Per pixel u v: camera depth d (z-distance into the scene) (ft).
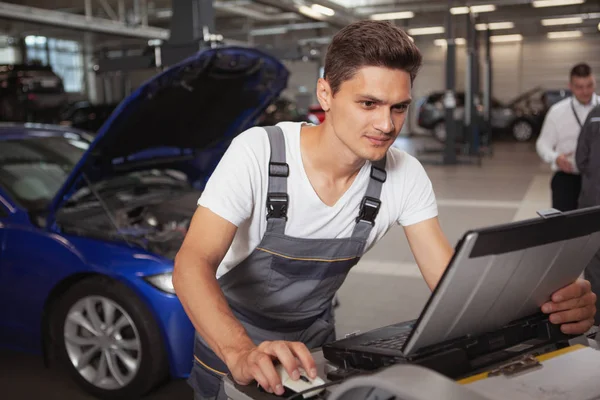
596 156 9.97
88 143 12.60
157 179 12.09
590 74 13.84
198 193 11.87
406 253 17.58
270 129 4.23
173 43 15.30
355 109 3.50
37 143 11.82
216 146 11.15
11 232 9.85
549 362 2.99
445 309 2.83
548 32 70.38
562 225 3.02
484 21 59.93
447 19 40.16
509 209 24.27
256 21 72.02
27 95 44.14
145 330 8.93
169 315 8.80
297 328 4.84
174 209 10.92
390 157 4.40
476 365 3.04
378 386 2.38
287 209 4.17
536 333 3.52
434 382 2.30
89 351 9.59
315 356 3.45
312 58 20.10
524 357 3.00
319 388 2.97
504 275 2.92
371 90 3.40
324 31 73.72
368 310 13.19
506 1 45.27
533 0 44.42
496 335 3.30
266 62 9.62
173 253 9.36
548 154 14.53
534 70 75.00
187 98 9.16
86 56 78.54
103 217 10.14
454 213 23.58
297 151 4.14
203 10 15.44
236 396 3.23
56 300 9.75
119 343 9.25
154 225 10.24
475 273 2.77
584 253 3.31
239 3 52.26
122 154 9.48
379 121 3.47
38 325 9.83
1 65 44.68
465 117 47.57
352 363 3.23
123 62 15.55
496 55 76.33
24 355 11.25
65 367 9.84
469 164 41.22
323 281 4.55
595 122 10.01
